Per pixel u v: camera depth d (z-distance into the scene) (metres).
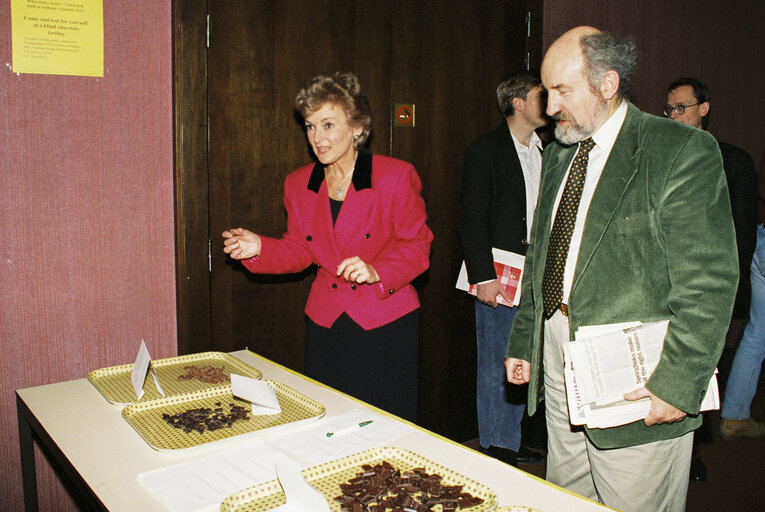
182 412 1.50
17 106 2.07
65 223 2.17
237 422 1.45
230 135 2.43
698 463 2.95
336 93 1.84
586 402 1.36
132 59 2.23
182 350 2.40
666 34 3.97
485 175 2.67
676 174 1.35
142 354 1.68
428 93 2.92
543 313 1.68
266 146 2.52
